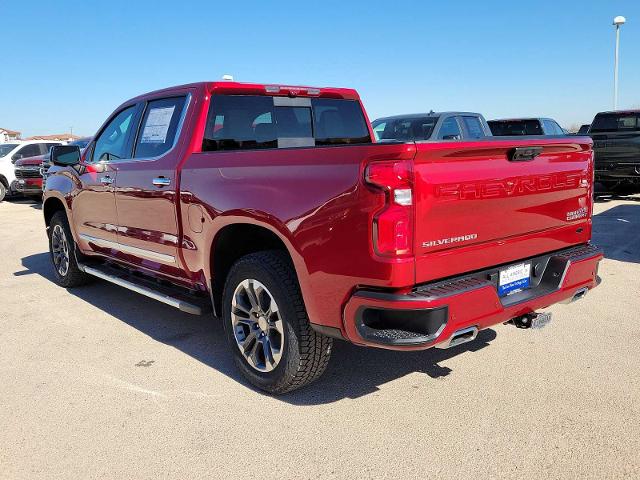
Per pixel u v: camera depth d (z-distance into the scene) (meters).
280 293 3.42
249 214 3.52
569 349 4.34
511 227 3.41
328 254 3.09
